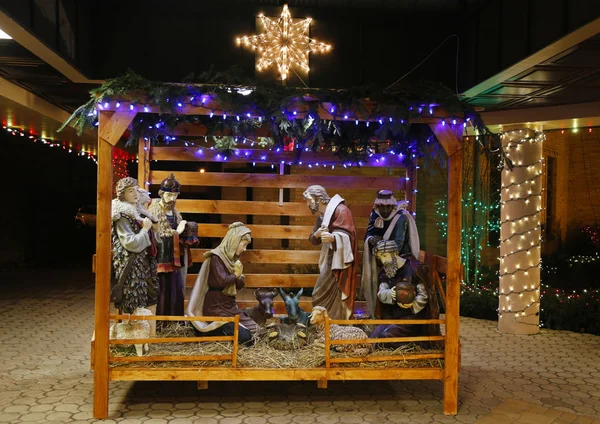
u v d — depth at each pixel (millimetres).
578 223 14375
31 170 14305
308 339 4605
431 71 7117
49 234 15289
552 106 6984
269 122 4438
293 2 7008
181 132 5441
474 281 9125
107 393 4070
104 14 6754
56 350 5926
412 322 4340
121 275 4453
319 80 7055
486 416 4277
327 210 5164
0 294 9516
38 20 5133
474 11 6430
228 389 4781
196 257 6094
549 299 7809
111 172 4102
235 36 6914
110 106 4055
